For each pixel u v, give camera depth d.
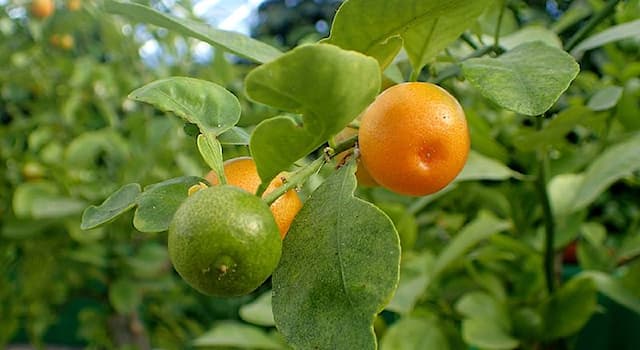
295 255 0.24
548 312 0.45
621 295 0.47
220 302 1.31
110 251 0.82
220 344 0.57
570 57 0.25
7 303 0.92
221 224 0.22
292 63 0.21
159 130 0.75
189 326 0.98
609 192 0.97
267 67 0.21
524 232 0.58
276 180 0.26
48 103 0.96
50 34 0.97
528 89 0.24
